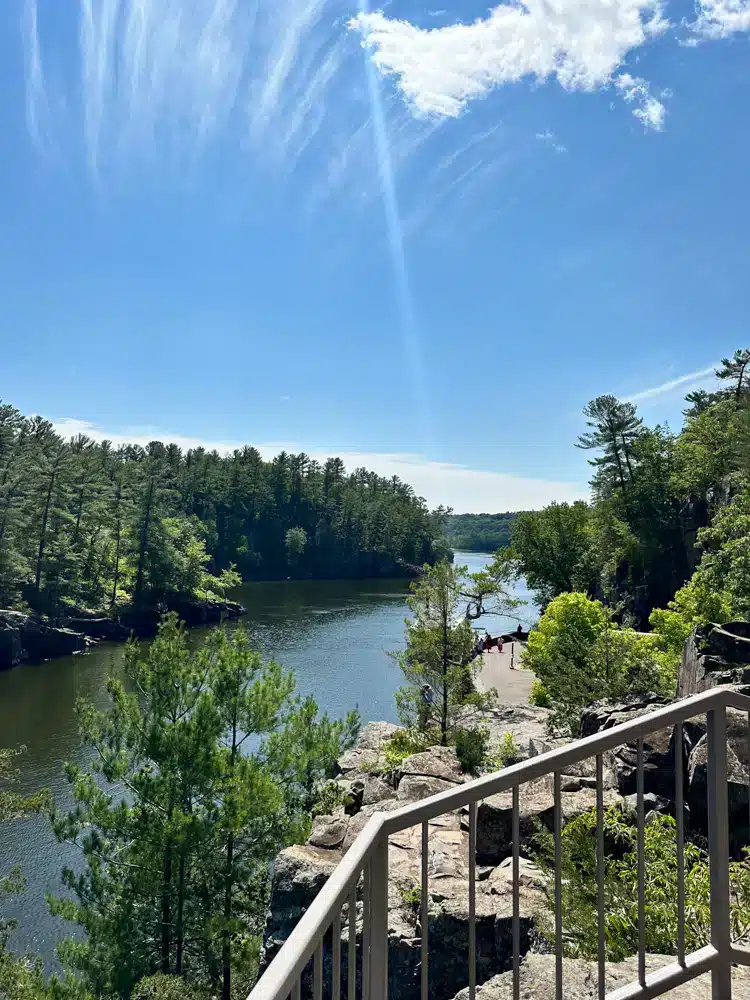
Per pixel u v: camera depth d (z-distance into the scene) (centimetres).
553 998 303
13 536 4972
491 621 6122
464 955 626
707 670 1027
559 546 5378
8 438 5822
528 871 677
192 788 1180
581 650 1934
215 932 1102
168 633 1303
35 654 4381
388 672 3694
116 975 1066
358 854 168
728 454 4259
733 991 252
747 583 2195
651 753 846
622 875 454
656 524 4594
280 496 11631
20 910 1527
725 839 230
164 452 10769
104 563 6169
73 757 2430
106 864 1274
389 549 12119
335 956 153
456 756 1277
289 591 8656
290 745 1359
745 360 5391
